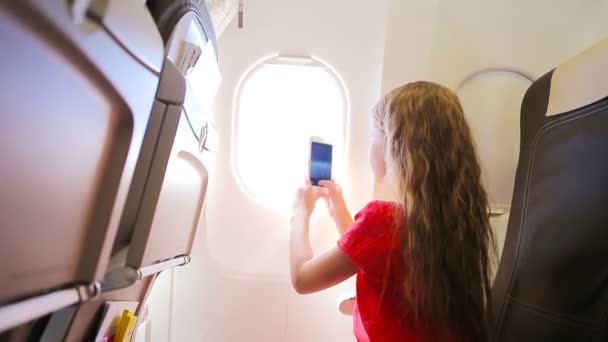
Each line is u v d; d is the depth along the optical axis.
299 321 1.11
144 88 0.33
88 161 0.29
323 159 0.99
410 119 0.69
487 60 1.03
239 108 1.08
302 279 0.70
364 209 0.70
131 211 0.42
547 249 0.73
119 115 0.31
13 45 0.20
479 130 1.04
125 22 0.27
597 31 1.03
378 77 1.06
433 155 0.67
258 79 1.09
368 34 1.07
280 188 1.10
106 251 0.33
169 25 0.46
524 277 0.77
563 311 0.68
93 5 0.23
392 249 0.64
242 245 1.10
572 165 0.69
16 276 0.24
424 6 1.00
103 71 0.26
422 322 0.61
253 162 1.10
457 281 0.62
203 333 1.08
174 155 0.43
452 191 0.66
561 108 0.74
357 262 0.64
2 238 0.22
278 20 1.07
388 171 0.73
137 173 0.41
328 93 1.09
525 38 1.03
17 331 0.36
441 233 0.63
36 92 0.22
